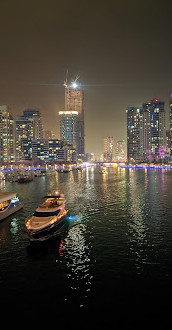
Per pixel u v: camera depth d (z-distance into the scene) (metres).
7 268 24.72
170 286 21.06
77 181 122.00
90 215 44.88
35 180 133.75
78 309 18.38
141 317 17.52
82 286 21.25
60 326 16.83
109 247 29.53
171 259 26.09
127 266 24.64
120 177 145.12
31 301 19.39
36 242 31.05
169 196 66.44
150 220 41.22
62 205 38.16
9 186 102.56
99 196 67.50
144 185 96.44
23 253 28.34
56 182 118.19
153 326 16.72
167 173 183.62
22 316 17.80
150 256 26.89
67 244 30.78
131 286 21.12
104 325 16.86
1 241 32.34
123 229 36.38
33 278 22.70
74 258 26.73
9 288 21.17
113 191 78.56
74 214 45.72
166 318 17.39
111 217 43.41
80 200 60.78
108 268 24.31
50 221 32.31
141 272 23.42
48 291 20.62
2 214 42.41
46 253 28.17
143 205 53.81
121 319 17.34
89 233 34.75
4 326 16.91
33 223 31.92
